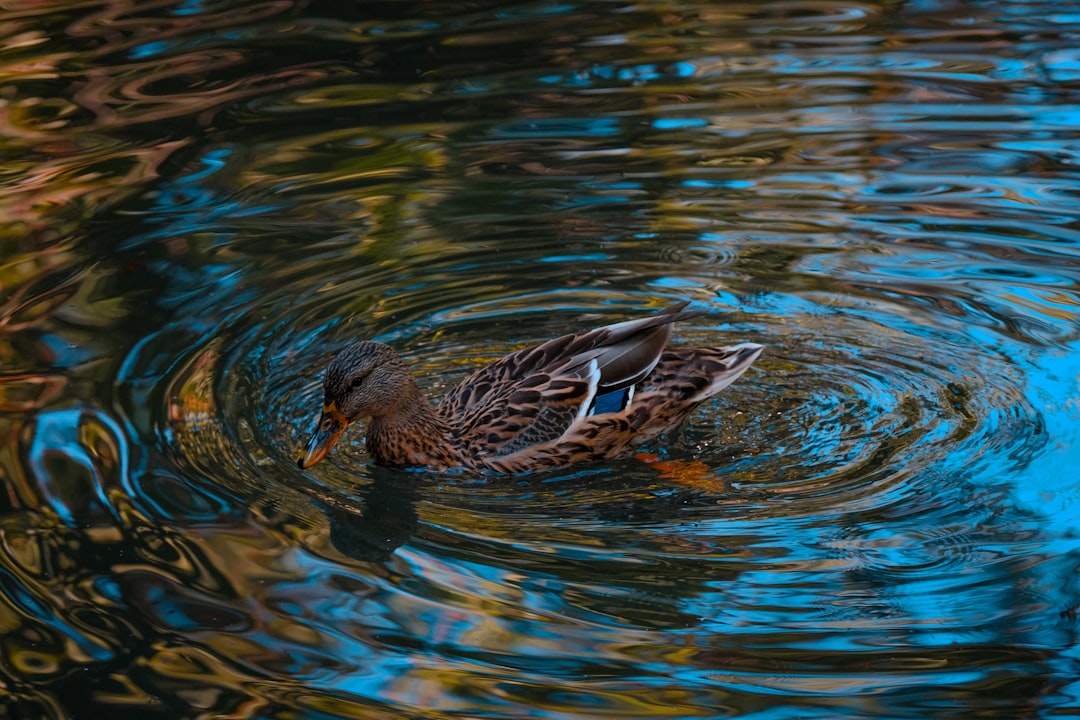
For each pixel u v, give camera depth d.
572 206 12.38
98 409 9.32
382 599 7.49
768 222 12.06
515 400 9.44
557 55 15.77
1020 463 8.65
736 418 9.58
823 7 17.28
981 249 11.43
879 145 13.35
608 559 7.90
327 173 13.03
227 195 12.60
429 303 11.05
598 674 6.84
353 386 8.94
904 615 7.26
